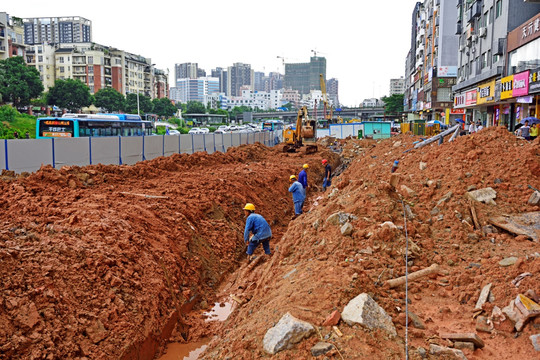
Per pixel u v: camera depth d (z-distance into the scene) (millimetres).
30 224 8164
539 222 8180
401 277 6680
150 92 120812
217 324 8484
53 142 17078
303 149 35219
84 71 100062
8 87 64125
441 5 64625
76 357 6059
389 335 5242
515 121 32281
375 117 115812
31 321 5988
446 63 65625
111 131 31422
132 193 12586
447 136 16906
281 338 5133
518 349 5070
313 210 11906
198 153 22500
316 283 6191
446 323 5742
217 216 13258
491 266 6762
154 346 7418
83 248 7789
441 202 8938
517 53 30375
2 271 6410
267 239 11070
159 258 9172
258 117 144625
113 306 7059
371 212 8336
